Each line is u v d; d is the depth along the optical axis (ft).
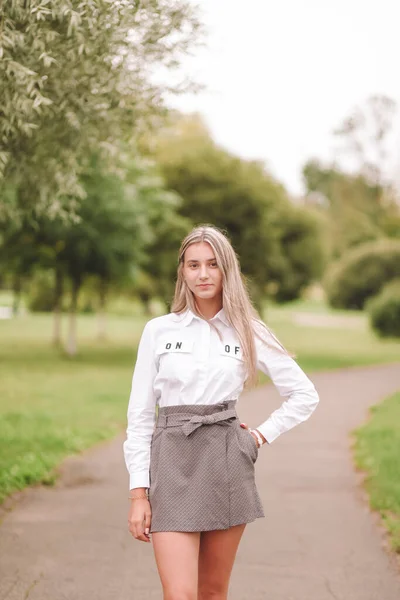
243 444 9.53
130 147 24.23
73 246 68.49
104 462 28.14
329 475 26.45
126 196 65.10
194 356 9.53
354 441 33.83
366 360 85.25
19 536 18.26
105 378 59.67
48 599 14.01
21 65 16.24
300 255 106.83
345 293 167.32
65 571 15.64
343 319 168.45
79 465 27.45
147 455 9.53
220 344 9.64
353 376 67.26
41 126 20.83
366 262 165.58
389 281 163.43
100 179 61.21
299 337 124.77
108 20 17.65
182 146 90.94
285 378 9.96
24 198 24.53
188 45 19.60
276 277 105.29
